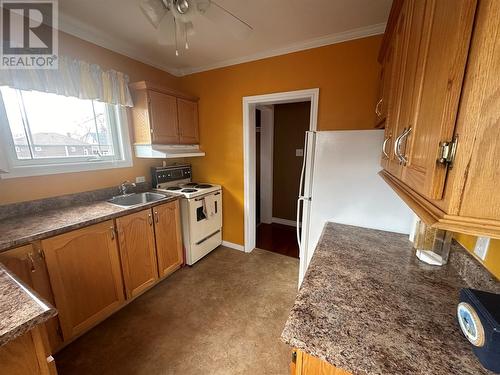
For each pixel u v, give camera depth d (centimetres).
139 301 204
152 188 271
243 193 288
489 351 54
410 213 144
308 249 182
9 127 160
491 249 80
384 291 88
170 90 246
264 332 170
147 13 124
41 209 177
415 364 57
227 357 150
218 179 301
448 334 67
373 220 155
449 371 55
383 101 147
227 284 230
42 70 165
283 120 383
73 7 159
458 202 44
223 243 317
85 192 205
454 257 104
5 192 159
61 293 148
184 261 261
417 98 67
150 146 237
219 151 292
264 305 199
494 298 62
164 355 152
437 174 48
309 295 85
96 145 219
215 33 195
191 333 170
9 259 124
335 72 209
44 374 78
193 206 250
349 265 108
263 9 164
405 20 92
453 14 45
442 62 50
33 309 74
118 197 226
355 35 195
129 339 164
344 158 157
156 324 178
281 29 191
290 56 227
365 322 72
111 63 216
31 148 174
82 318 161
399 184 90
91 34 194
